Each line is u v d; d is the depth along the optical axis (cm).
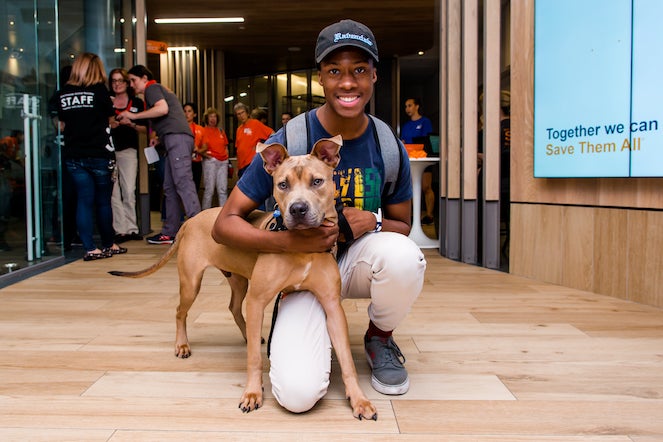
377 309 182
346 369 169
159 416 164
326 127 183
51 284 362
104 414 165
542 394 180
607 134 304
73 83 451
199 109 1098
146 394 181
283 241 164
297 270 170
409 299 179
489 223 423
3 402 174
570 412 167
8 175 381
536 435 152
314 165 163
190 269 208
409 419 162
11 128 385
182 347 219
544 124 347
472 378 195
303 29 959
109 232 488
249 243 169
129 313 288
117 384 189
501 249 506
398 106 1177
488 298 320
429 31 980
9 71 381
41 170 426
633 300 309
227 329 260
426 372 201
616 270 319
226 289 352
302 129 185
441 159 500
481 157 506
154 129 539
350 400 168
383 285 175
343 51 166
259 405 170
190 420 162
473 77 440
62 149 477
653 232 295
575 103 323
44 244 432
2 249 373
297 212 153
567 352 223
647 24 280
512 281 371
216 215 205
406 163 196
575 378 194
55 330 255
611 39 299
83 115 449
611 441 148
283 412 167
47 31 441
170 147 529
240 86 1341
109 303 310
